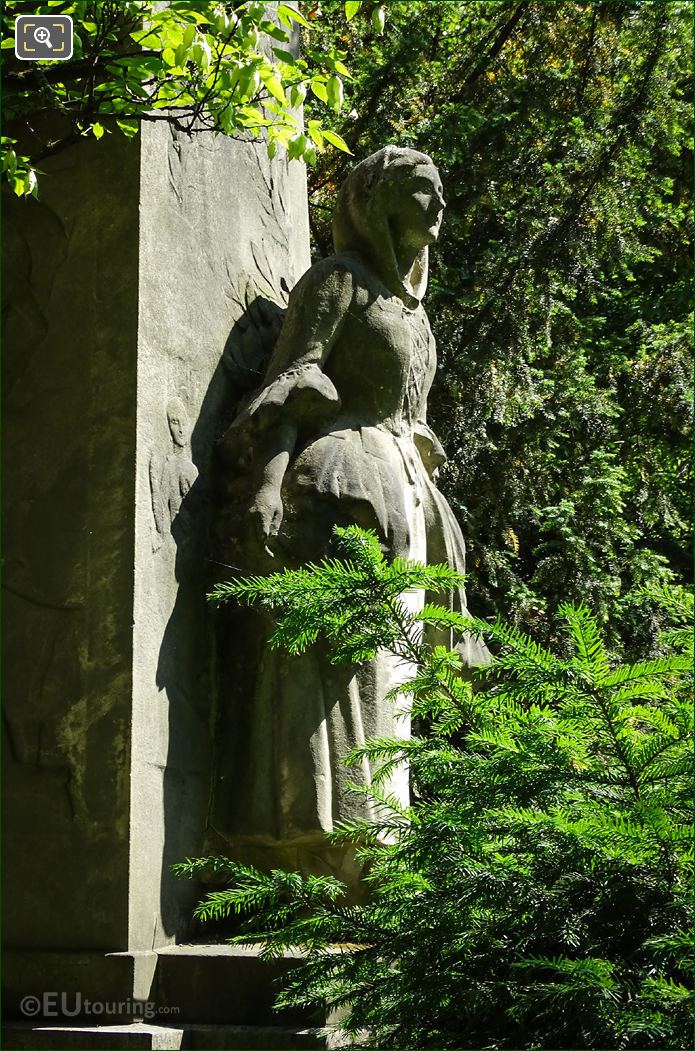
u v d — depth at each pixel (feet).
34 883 19.04
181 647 20.20
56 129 21.48
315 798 19.69
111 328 20.38
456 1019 11.92
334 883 13.44
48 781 19.27
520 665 11.53
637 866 11.11
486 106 41.63
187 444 20.97
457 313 40.14
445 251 41.42
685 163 44.78
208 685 20.71
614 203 40.81
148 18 18.30
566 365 41.37
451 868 12.11
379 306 22.09
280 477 20.58
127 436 19.89
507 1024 11.64
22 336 20.99
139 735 19.04
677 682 11.64
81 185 21.04
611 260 41.34
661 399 41.68
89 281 20.68
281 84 18.62
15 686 19.77
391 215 22.43
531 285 40.24
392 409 22.21
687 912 10.79
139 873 18.76
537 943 11.46
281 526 20.39
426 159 22.63
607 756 11.59
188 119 22.36
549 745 11.42
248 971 17.92
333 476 20.52
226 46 18.13
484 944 11.66
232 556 20.67
